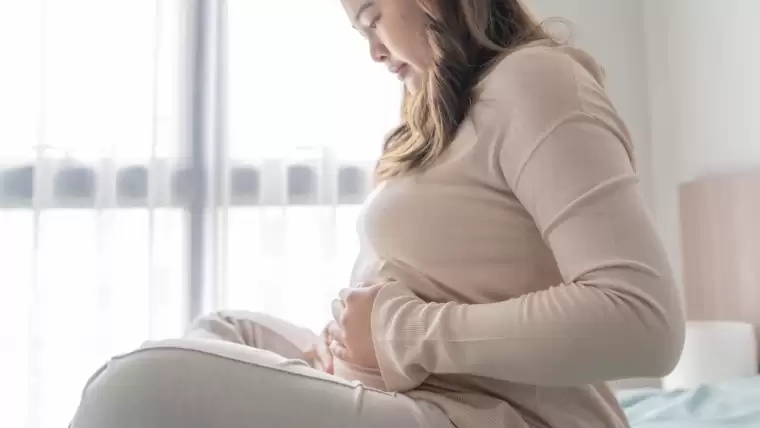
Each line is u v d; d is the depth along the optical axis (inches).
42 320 74.2
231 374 24.2
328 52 82.8
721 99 81.2
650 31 92.2
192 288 78.2
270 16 82.2
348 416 24.1
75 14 77.5
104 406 23.5
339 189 82.8
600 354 23.5
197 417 23.4
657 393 60.8
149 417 23.3
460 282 28.8
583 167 25.2
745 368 68.7
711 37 82.7
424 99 33.0
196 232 78.8
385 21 33.8
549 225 25.7
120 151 78.0
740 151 78.5
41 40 75.7
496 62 30.3
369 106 83.3
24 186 75.9
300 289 80.4
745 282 75.3
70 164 76.6
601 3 92.4
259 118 81.4
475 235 28.9
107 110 77.4
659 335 23.7
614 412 30.3
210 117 79.7
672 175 88.5
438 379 28.1
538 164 26.0
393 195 30.9
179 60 79.7
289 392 24.2
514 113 27.4
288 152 81.5
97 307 75.5
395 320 27.2
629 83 92.4
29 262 75.4
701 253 80.6
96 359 75.4
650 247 24.7
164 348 24.9
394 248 30.3
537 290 28.5
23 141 76.1
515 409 27.7
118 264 77.2
